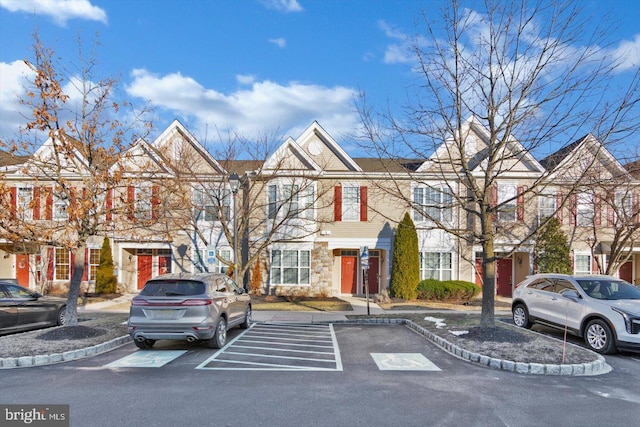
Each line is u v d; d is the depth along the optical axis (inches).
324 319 573.9
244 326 491.2
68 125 418.0
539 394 257.0
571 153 491.2
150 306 361.7
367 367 319.3
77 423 205.0
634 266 924.6
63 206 466.6
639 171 516.4
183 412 219.9
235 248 626.8
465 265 854.5
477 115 430.3
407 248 802.2
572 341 430.6
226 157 741.3
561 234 799.1
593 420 214.2
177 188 668.7
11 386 267.0
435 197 845.2
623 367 331.9
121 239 832.3
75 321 436.8
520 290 502.0
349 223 848.9
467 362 337.7
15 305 451.2
